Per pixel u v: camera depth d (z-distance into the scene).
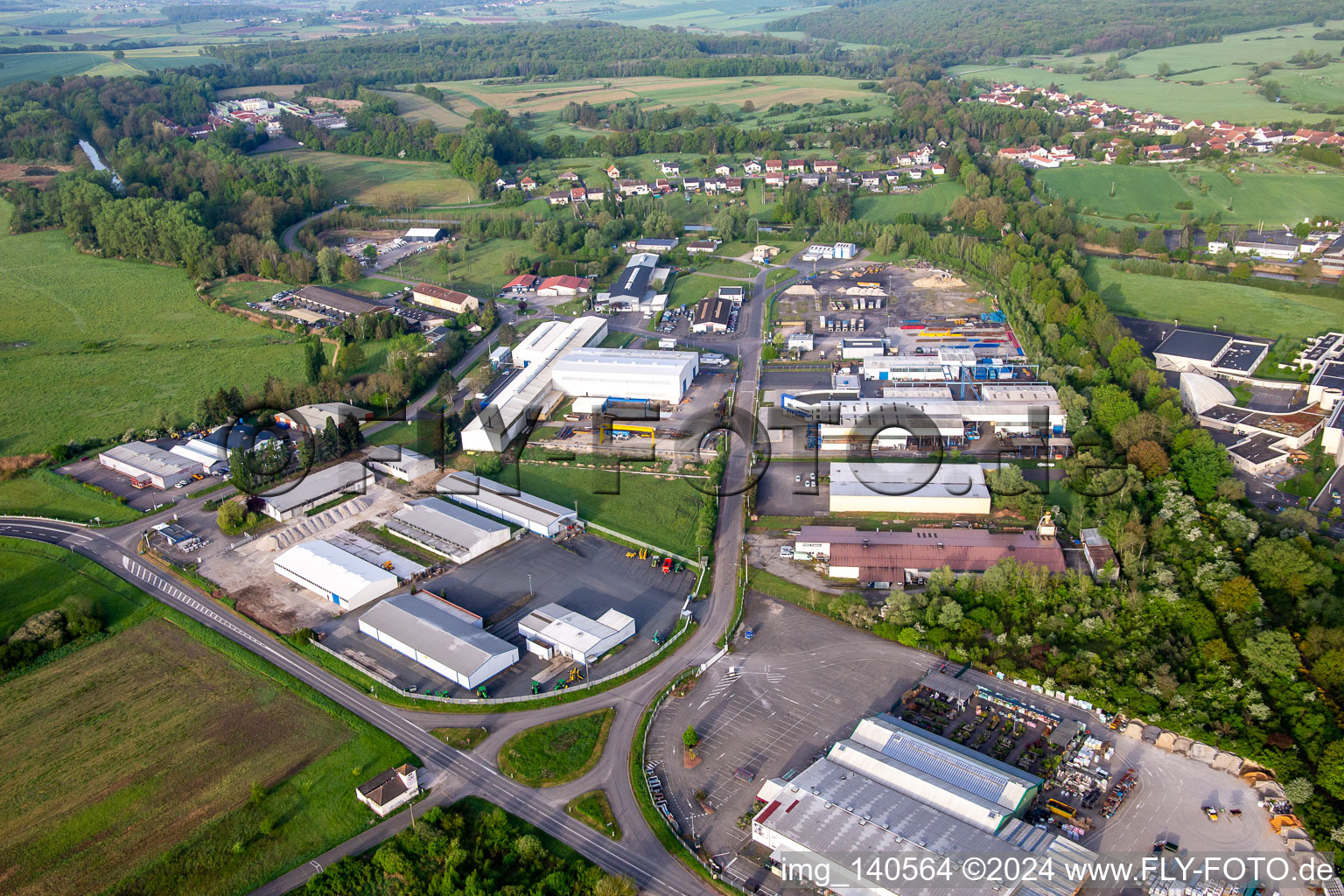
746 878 97.75
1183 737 115.12
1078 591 138.38
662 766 113.25
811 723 119.94
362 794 107.50
